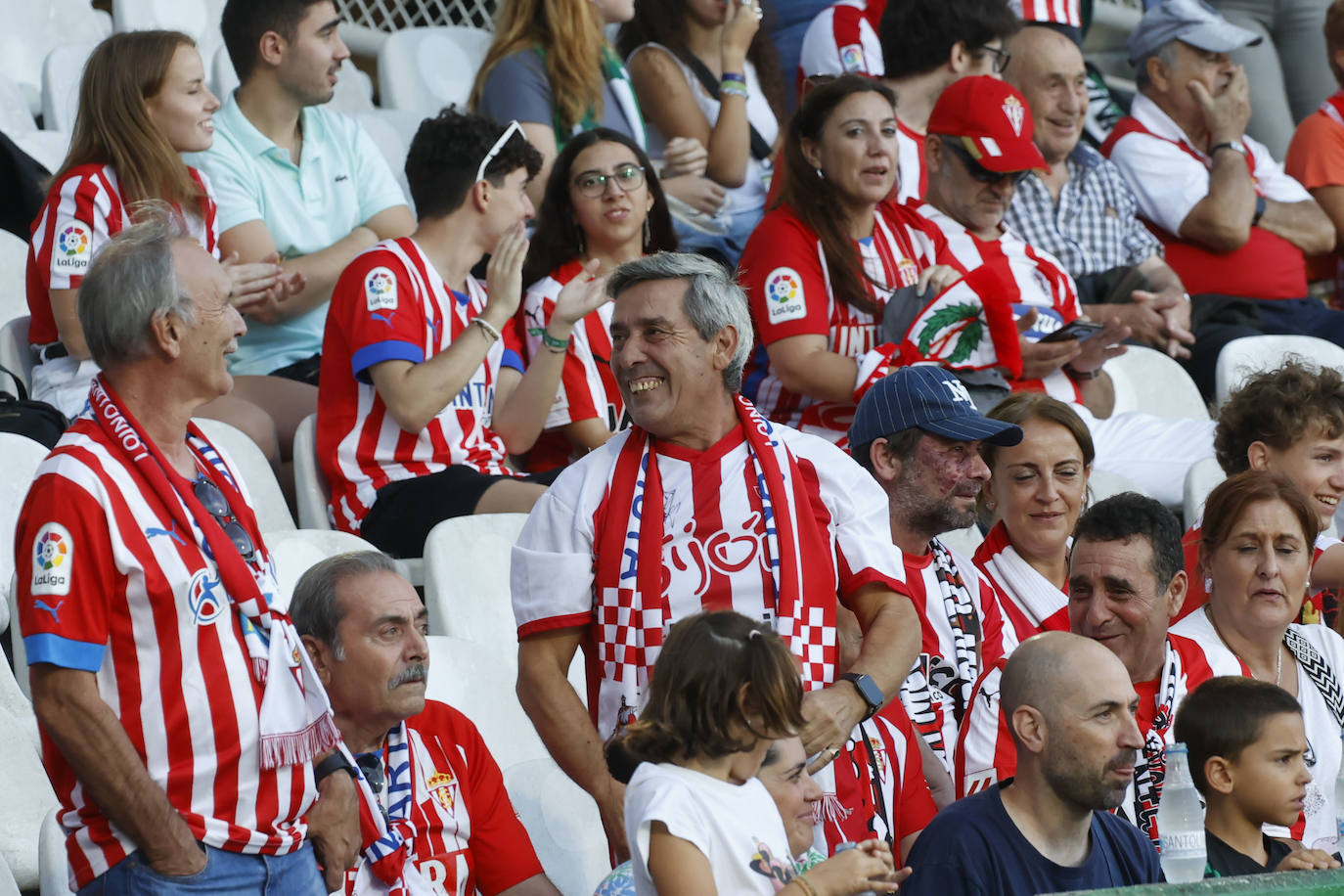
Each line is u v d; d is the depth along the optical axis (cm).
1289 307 2639
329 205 2141
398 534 1752
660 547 1138
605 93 2361
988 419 1339
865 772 1191
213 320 1041
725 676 952
